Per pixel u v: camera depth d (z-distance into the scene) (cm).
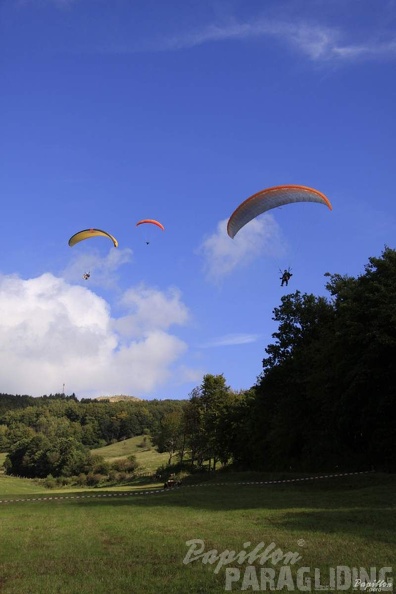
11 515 2130
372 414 3447
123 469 11106
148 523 1722
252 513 1930
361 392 3447
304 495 2680
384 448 3509
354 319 3478
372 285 3431
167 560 1134
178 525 1645
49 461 12619
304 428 4419
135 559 1151
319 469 4088
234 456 6203
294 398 4412
